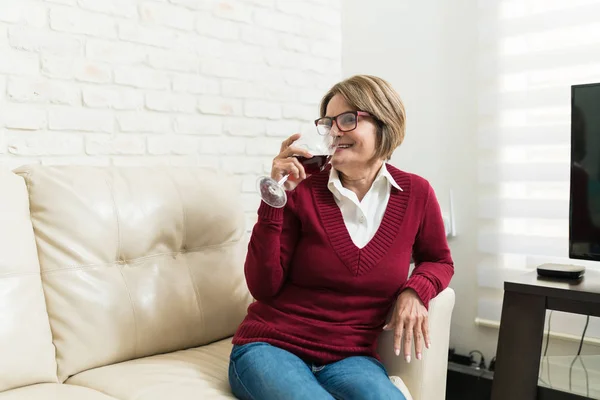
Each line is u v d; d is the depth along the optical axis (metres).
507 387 1.85
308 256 1.59
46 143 1.97
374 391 1.37
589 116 1.86
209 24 2.38
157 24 2.22
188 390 1.46
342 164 1.58
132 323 1.71
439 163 2.54
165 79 2.25
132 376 1.54
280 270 1.59
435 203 1.72
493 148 2.38
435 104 2.55
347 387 1.41
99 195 1.74
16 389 1.47
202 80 2.36
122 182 1.82
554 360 2.04
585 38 2.14
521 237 2.31
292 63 2.69
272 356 1.46
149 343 1.74
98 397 1.40
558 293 1.76
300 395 1.34
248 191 2.54
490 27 2.37
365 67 2.82
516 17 2.30
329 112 1.64
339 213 1.62
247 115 2.52
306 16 2.74
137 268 1.79
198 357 1.75
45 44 1.95
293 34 2.69
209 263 1.94
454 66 2.49
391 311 1.65
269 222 1.55
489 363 2.40
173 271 1.85
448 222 2.49
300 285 1.62
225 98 2.44
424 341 1.56
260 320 1.60
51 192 1.68
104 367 1.63
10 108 1.89
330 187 1.65
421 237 1.72
